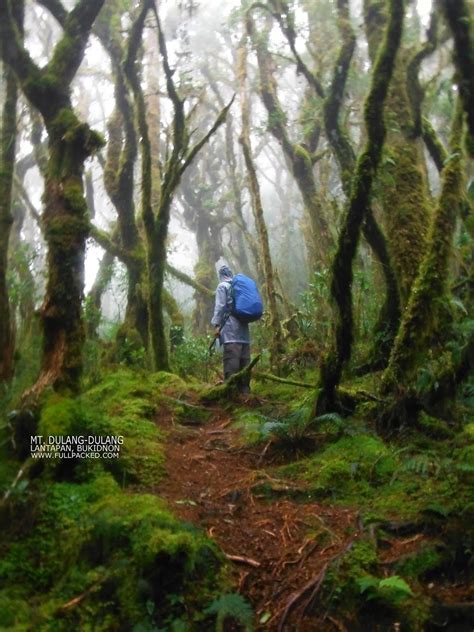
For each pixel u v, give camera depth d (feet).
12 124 20.40
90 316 29.37
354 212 17.25
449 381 17.58
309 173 36.04
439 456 14.96
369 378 21.66
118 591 10.50
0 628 9.58
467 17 15.94
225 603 10.23
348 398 18.84
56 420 13.83
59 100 16.87
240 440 18.83
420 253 21.70
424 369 17.60
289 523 13.41
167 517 11.90
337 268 17.69
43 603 10.33
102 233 32.40
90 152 16.57
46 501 12.42
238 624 10.33
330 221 35.01
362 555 11.57
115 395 21.63
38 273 23.61
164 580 10.78
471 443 15.03
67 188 16.10
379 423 17.67
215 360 34.32
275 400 24.04
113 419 18.57
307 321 29.66
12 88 20.66
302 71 29.68
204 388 25.29
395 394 17.44
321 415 18.38
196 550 11.13
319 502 14.35
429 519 12.53
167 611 10.41
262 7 31.04
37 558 11.39
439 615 10.21
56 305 15.52
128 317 31.42
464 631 9.96
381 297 24.71
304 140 38.17
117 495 12.91
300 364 28.30
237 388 23.67
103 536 11.36
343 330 18.06
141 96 26.25
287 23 29.58
